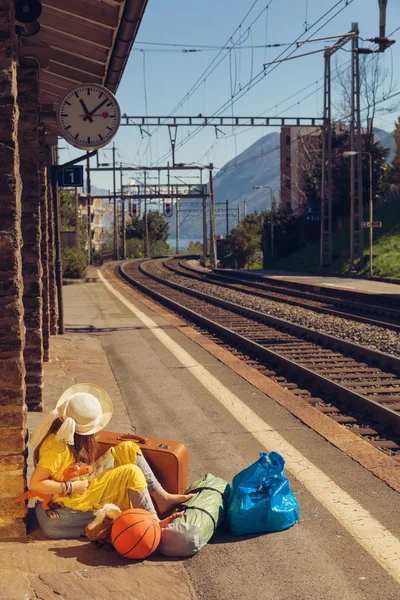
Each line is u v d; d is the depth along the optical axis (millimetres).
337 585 4453
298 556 4867
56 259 16297
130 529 4773
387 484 6207
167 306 25203
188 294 30594
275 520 5254
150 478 5355
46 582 4484
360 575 4578
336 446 7363
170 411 9031
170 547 4887
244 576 4598
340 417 8953
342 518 5480
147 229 94812
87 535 5008
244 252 59875
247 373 11398
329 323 19047
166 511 5363
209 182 58312
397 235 42562
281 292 30641
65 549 4988
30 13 6559
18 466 5082
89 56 9477
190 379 11055
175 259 80188
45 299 12219
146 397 9859
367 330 17328
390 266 36656
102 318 20266
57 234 16250
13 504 5105
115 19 7836
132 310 22844
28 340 8969
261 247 59469
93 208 97625
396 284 32438
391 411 8469
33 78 8969
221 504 5352
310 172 55594
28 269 8938
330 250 42562
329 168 42094
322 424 8219
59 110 10211
